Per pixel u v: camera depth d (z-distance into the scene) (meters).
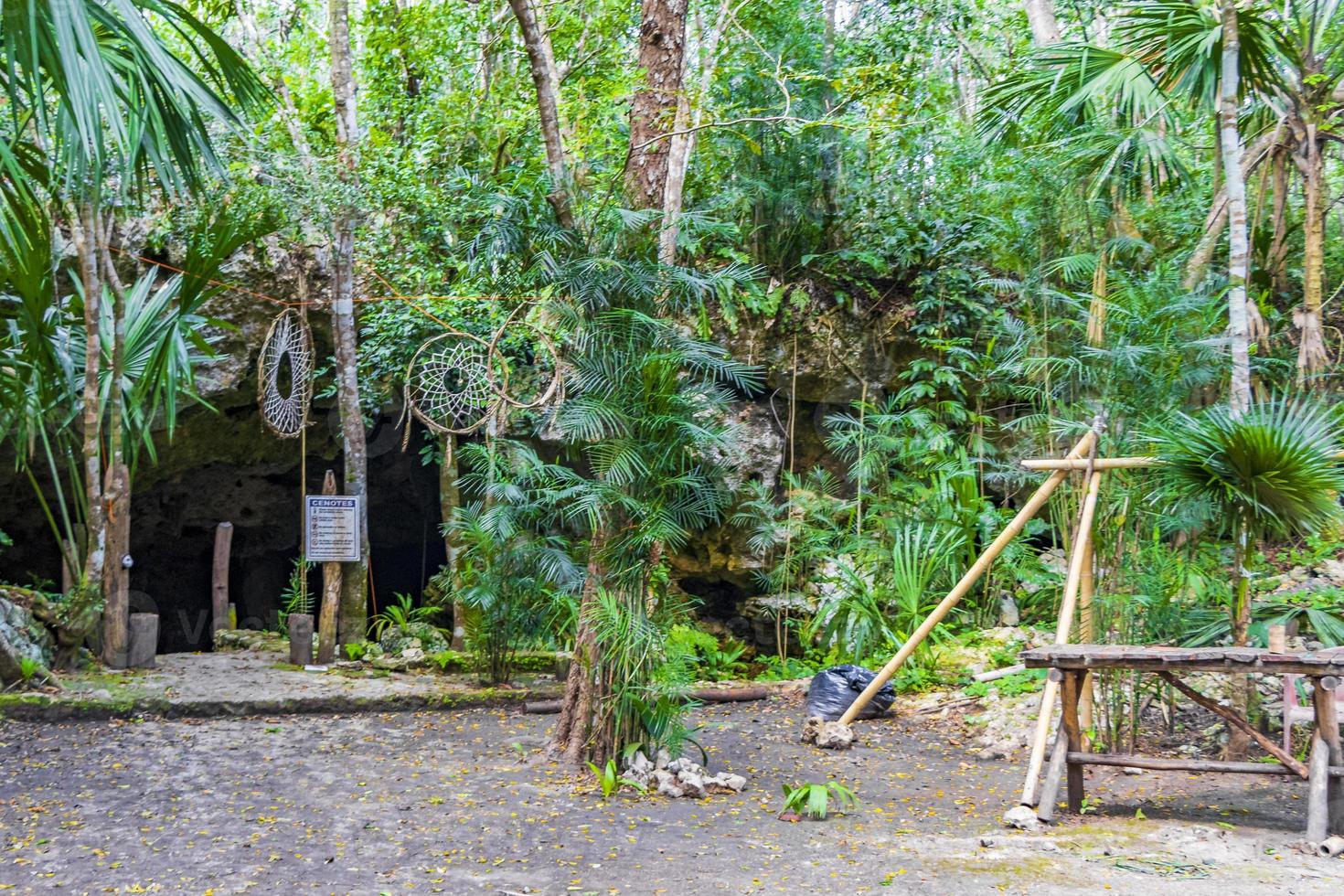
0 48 4.68
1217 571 5.73
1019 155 7.07
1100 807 4.48
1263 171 8.03
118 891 3.32
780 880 3.47
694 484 4.86
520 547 6.83
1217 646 5.47
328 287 9.12
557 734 5.30
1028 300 6.89
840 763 5.46
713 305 9.20
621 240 4.90
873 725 6.41
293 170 7.07
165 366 6.98
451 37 9.20
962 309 9.85
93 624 6.80
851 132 9.16
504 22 9.20
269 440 10.07
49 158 5.89
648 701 4.97
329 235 7.67
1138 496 5.38
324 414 10.23
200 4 9.09
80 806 4.32
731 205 9.13
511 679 7.21
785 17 9.34
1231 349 5.82
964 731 6.18
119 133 4.14
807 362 9.55
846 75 8.52
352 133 8.00
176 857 3.68
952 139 10.08
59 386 7.18
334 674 7.25
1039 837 3.90
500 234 4.87
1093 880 3.38
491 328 8.28
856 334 9.72
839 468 9.98
